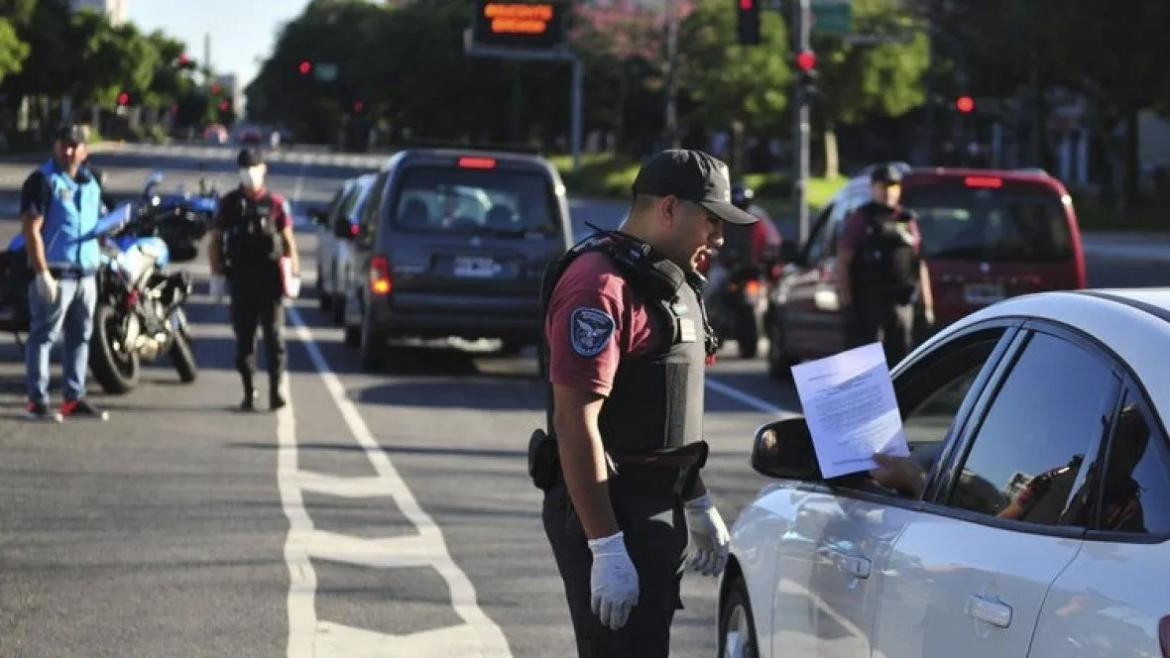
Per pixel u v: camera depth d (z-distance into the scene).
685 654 14.04
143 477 21.52
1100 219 102.06
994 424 8.39
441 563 17.09
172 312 30.53
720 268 39.97
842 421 9.47
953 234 31.94
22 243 27.00
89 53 176.00
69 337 26.25
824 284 33.19
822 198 116.88
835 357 9.69
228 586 15.89
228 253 27.75
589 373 8.67
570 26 132.50
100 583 15.91
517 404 30.27
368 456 23.78
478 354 39.19
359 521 19.12
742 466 23.64
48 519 18.83
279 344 28.25
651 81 139.25
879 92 118.44
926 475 8.90
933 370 9.64
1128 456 7.05
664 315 8.90
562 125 183.50
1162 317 7.50
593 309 8.73
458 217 34.22
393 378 33.66
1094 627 6.61
